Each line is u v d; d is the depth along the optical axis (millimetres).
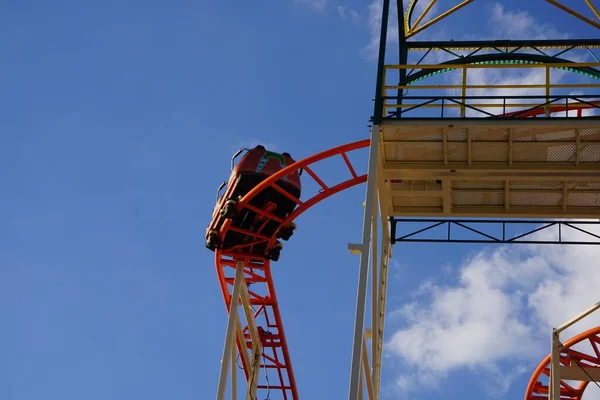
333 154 47469
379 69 35500
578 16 40812
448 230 39125
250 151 51562
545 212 37312
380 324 38062
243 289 53250
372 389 34812
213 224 52438
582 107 41844
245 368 54344
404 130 34500
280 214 51438
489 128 34031
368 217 32562
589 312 43469
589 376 46156
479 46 41688
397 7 41781
